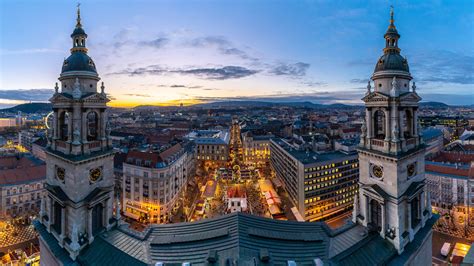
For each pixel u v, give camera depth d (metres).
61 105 41.31
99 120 44.25
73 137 41.09
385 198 41.72
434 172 116.50
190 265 35.81
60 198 40.97
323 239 43.22
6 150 188.00
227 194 121.19
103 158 44.03
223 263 34.25
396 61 42.41
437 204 115.38
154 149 122.94
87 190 41.56
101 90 43.50
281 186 142.25
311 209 106.06
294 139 180.38
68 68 42.19
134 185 107.88
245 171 180.88
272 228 44.28
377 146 43.50
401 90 42.56
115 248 40.34
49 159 45.38
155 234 44.72
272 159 175.75
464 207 108.38
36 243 88.75
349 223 48.06
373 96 43.22
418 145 45.28
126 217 109.38
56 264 42.22
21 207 106.69
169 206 108.19
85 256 39.22
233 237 39.84
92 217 42.88
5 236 92.38
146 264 37.53
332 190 110.50
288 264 33.41
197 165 196.75
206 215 111.75
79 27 43.91
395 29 43.50
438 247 84.69
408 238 42.44
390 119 41.88
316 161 108.00
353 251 39.97
